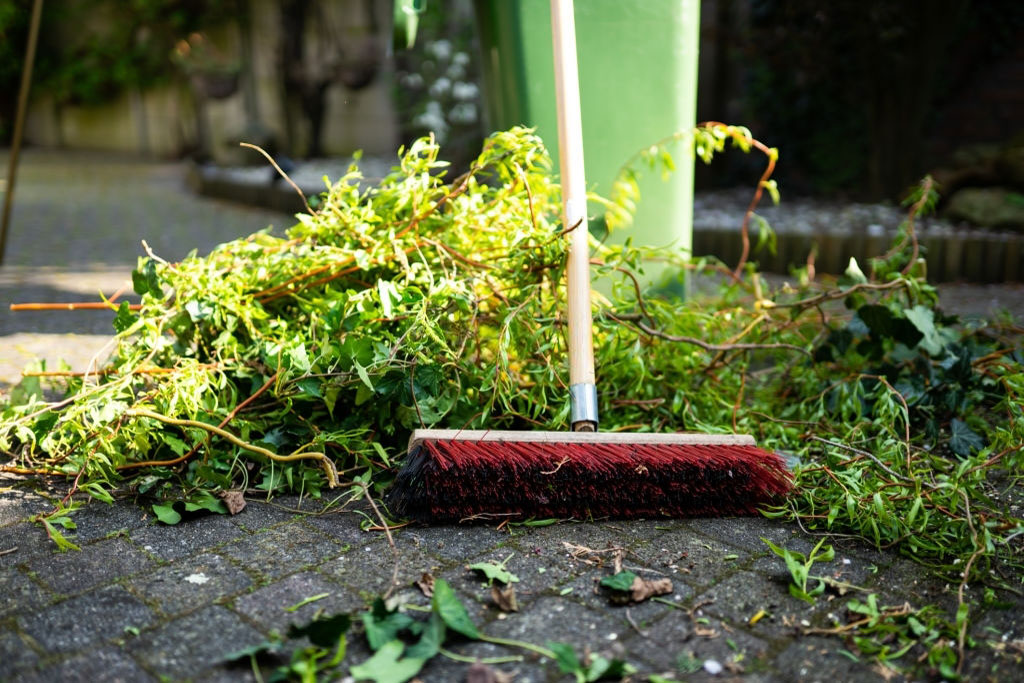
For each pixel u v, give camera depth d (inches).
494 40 122.2
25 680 54.4
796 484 81.8
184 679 54.8
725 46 270.7
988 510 79.4
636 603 64.0
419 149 99.0
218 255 103.1
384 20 388.5
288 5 394.9
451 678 54.9
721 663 57.0
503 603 63.0
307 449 88.0
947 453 94.9
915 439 94.0
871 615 61.2
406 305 92.0
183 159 456.4
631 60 119.3
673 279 123.5
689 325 109.7
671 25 118.8
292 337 94.7
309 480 83.1
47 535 73.8
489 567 67.4
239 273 99.0
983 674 56.4
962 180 221.5
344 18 393.1
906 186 247.1
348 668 55.6
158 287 95.9
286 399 88.7
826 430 96.5
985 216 209.8
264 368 92.1
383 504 80.4
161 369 90.6
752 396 113.5
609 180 121.6
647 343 103.1
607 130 120.5
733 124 283.6
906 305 113.7
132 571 68.1
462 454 74.2
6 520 76.5
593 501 76.8
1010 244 187.5
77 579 66.7
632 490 76.4
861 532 75.0
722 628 61.1
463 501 75.0
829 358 107.6
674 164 121.4
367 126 406.9
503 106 124.6
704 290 183.8
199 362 98.8
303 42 399.2
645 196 122.5
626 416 100.9
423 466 74.0
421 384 86.7
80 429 83.4
